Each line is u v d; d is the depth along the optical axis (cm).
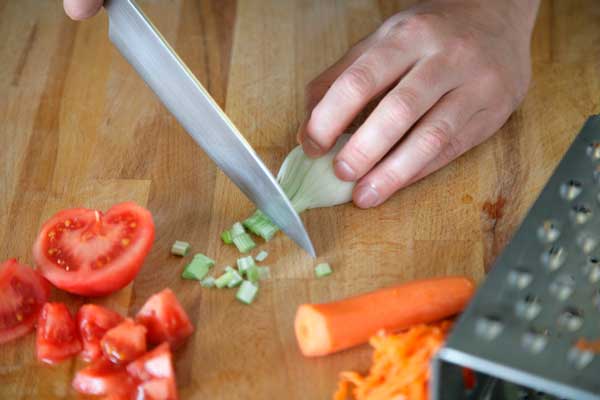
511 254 59
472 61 71
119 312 66
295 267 67
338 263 68
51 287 67
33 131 75
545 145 74
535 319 57
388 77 70
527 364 54
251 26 82
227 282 66
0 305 64
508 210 70
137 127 75
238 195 71
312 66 79
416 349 60
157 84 71
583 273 59
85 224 67
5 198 71
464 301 64
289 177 70
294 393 62
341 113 68
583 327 57
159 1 83
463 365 54
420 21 72
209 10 83
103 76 78
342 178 69
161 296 63
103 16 82
